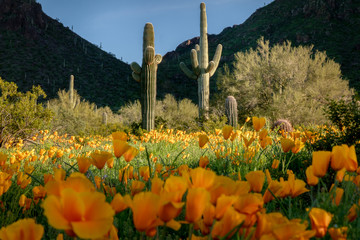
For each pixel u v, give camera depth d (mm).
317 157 1063
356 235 1035
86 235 459
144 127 10000
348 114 3475
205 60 15016
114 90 68688
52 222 462
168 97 28531
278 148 3213
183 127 13305
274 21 92438
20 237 568
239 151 3455
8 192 1796
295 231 566
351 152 1070
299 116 15570
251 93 18703
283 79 19531
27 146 7848
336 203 1157
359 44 60562
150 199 610
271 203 1501
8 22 82438
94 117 22359
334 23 76312
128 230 1354
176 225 642
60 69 72812
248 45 86750
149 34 10125
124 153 1286
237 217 669
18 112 8219
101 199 502
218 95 19734
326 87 17484
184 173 761
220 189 729
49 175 1438
